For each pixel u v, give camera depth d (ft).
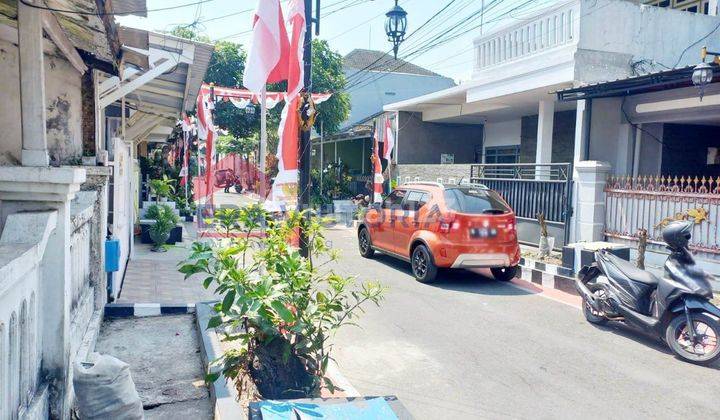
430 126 66.23
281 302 11.35
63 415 10.60
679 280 18.76
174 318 19.63
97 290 18.28
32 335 9.45
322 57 78.43
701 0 45.34
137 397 10.41
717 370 17.74
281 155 20.71
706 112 31.40
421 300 26.18
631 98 35.55
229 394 11.81
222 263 11.84
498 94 42.50
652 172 37.47
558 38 37.40
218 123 78.33
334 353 18.72
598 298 21.99
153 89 35.86
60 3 13.53
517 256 29.86
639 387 16.26
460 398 15.33
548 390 15.96
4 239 9.29
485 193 30.27
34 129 10.84
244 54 78.07
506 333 21.33
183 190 65.21
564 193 35.78
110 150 42.24
